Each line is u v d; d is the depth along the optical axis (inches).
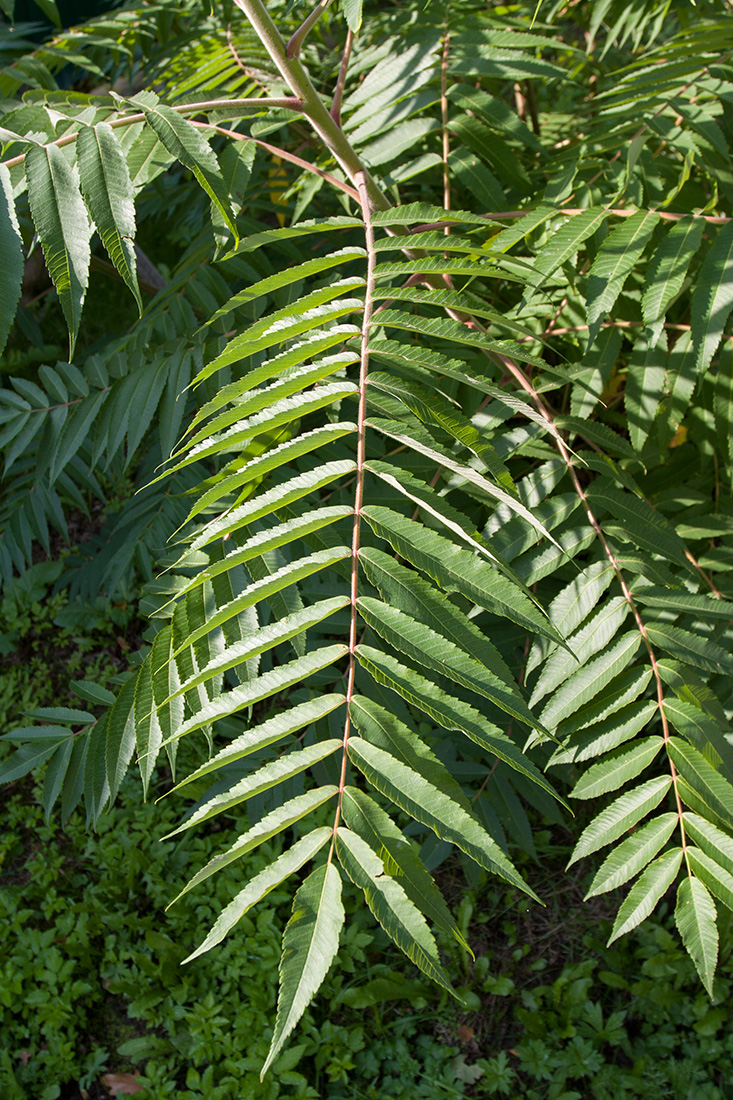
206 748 91.7
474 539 32.6
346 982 78.5
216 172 38.1
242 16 60.9
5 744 99.9
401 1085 71.6
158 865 85.9
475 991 76.5
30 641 110.4
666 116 50.8
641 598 42.2
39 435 69.9
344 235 63.4
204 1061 75.9
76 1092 76.5
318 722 53.5
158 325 56.3
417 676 31.1
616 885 37.5
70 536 117.3
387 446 52.6
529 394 47.3
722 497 53.0
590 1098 69.9
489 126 52.1
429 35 52.4
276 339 34.5
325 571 53.8
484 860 29.4
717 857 36.9
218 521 33.6
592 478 55.9
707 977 36.2
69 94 41.3
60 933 84.3
